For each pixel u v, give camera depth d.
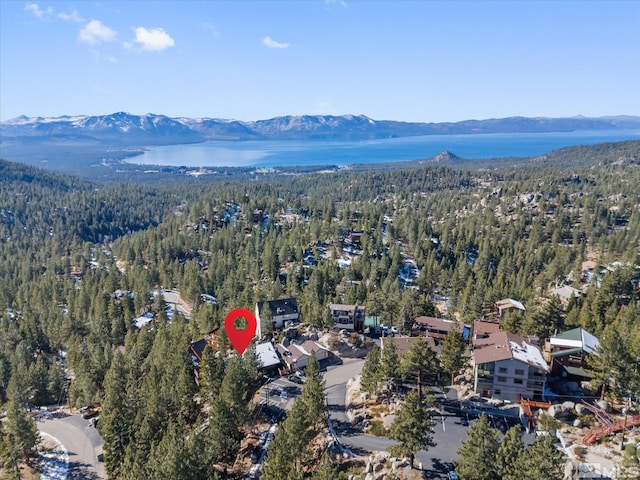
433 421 74.75
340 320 131.62
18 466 85.94
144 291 178.62
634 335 88.56
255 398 91.44
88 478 83.50
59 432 99.25
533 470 48.62
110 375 101.25
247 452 74.69
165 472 57.91
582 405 73.69
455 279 170.62
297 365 105.50
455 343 86.56
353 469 63.34
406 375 86.56
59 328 151.38
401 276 197.88
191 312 160.88
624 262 168.12
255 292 163.38
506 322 108.44
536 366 78.19
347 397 89.25
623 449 63.06
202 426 81.06
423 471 61.97
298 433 63.25
